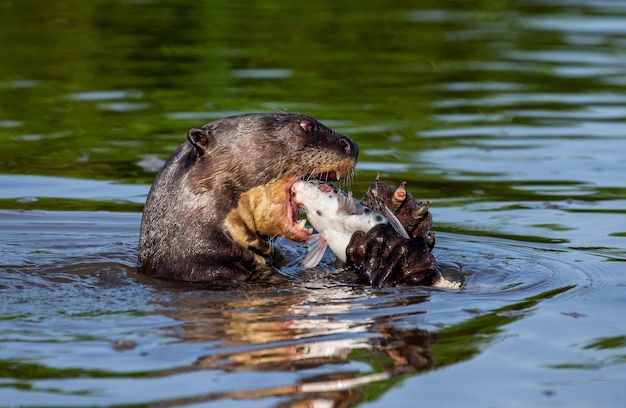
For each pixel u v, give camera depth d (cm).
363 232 1694
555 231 2059
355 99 3278
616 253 1895
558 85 3556
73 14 4594
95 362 1289
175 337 1387
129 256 1903
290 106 3128
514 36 4409
